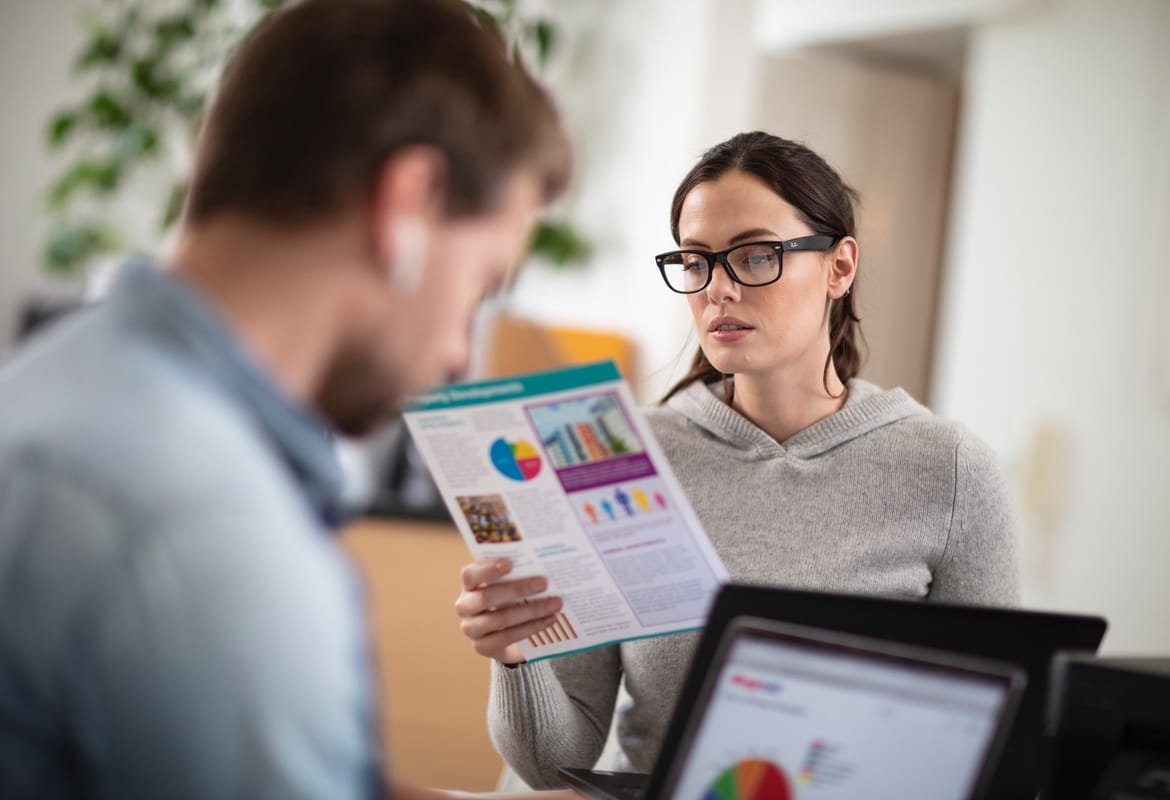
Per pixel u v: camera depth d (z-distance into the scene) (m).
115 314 0.65
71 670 0.56
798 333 1.43
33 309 5.15
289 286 0.68
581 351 4.62
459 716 2.70
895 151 4.48
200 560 0.56
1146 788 0.81
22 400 0.61
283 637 0.57
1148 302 3.48
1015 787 0.99
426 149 0.69
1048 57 3.80
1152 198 3.49
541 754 1.45
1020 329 3.84
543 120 0.77
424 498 4.20
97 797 0.58
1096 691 0.86
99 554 0.56
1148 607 3.46
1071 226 3.71
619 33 4.92
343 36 0.69
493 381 1.21
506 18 3.87
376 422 0.76
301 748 0.57
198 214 0.70
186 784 0.56
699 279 1.45
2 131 5.61
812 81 4.36
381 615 3.28
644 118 4.77
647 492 1.24
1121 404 3.55
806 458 1.50
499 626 1.29
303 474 0.69
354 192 0.67
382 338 0.71
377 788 0.62
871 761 0.82
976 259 4.00
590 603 1.30
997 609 0.98
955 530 1.46
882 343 4.50
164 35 4.25
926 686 0.81
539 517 1.25
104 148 5.46
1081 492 3.63
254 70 0.70
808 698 0.84
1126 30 3.59
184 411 0.60
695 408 1.57
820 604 0.96
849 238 1.47
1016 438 3.79
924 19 4.02
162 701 0.55
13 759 0.57
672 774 0.86
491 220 0.74
